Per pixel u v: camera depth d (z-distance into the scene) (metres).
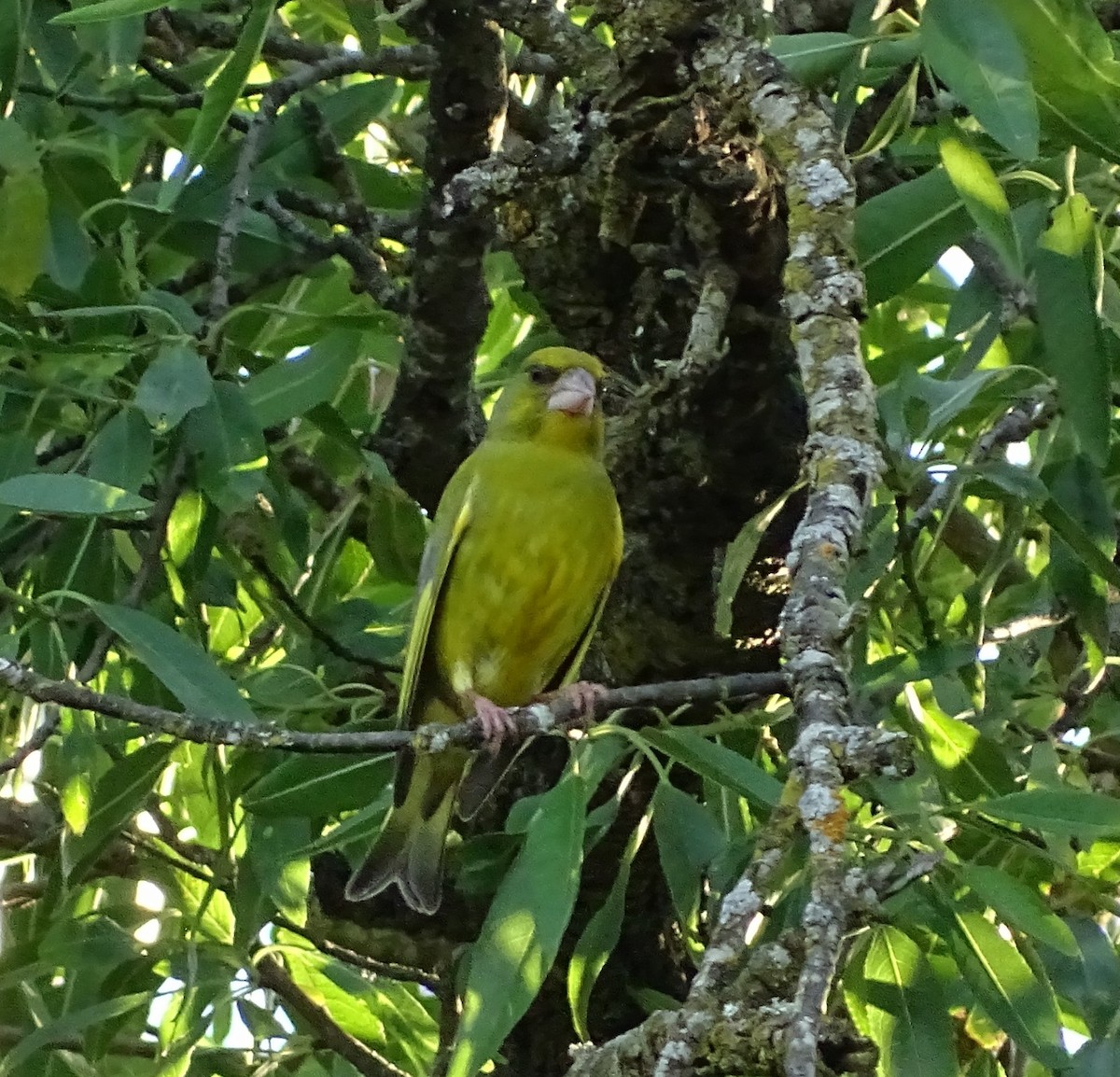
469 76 7.22
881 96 7.50
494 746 6.64
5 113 7.72
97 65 9.19
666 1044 3.87
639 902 8.62
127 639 6.61
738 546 6.29
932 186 6.89
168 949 8.20
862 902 3.80
